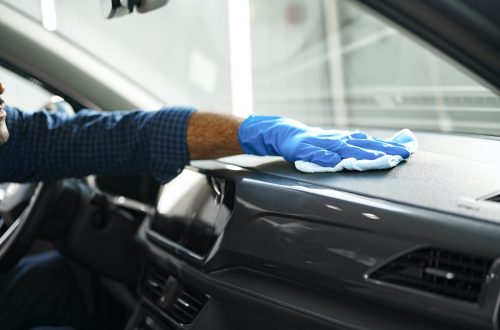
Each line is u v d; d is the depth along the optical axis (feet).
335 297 2.46
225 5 17.01
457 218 2.17
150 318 3.61
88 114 3.91
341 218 2.45
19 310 4.60
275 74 17.56
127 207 5.02
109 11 2.96
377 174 2.86
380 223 2.32
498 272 1.97
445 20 3.54
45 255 5.00
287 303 2.59
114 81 4.79
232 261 2.90
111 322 5.02
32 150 3.73
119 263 4.82
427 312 2.13
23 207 4.15
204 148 3.56
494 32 3.47
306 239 2.55
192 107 3.74
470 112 4.35
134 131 3.71
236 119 3.57
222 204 3.06
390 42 14.11
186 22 16.06
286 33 17.15
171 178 3.69
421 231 2.20
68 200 4.55
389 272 2.26
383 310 2.29
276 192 2.77
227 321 2.94
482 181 2.61
